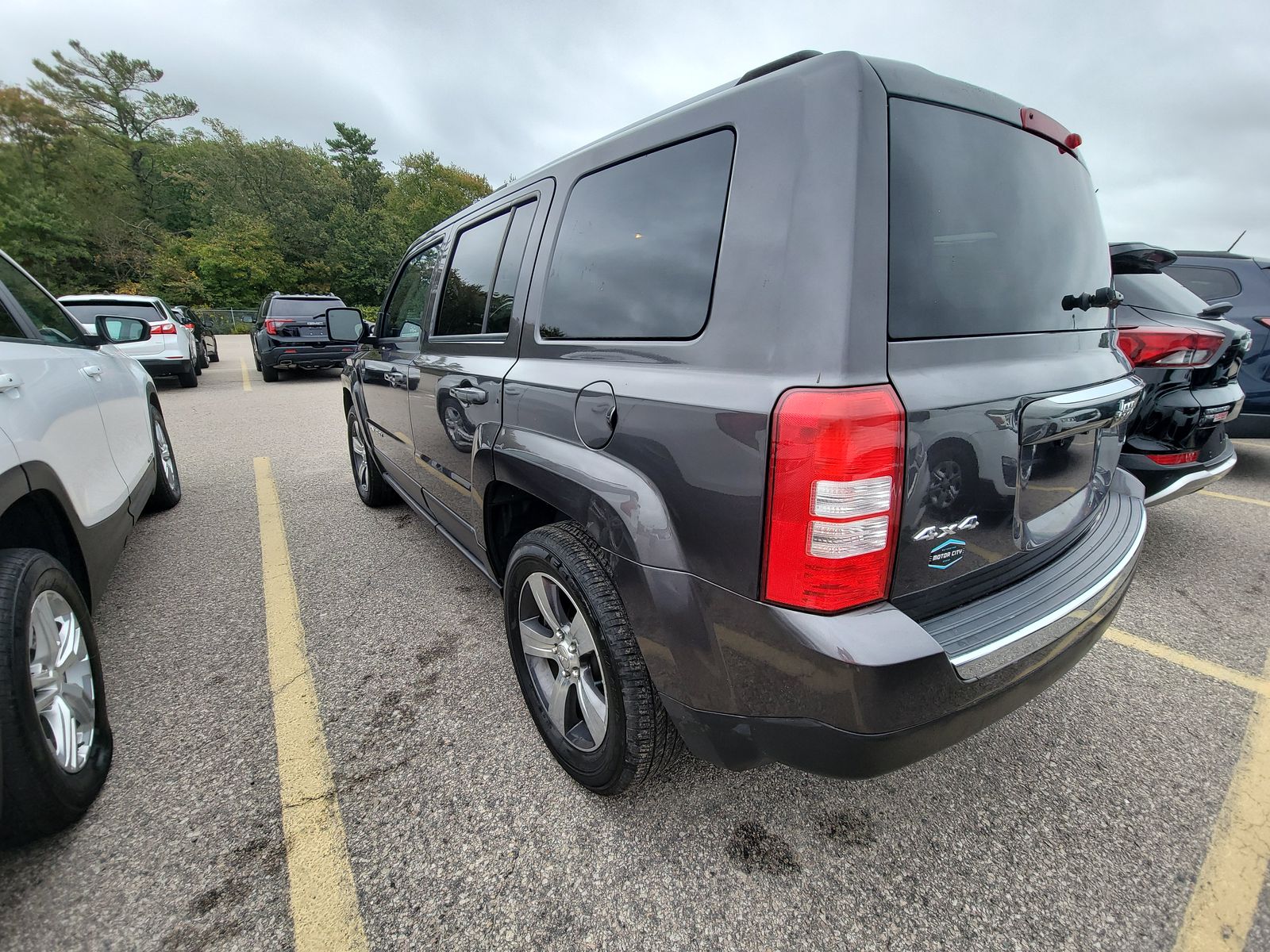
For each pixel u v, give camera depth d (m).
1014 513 1.46
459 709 2.20
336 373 13.93
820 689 1.17
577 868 1.58
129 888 1.50
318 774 1.88
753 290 1.26
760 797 1.81
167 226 47.34
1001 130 1.51
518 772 1.91
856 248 1.15
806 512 1.13
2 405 1.71
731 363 1.28
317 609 2.94
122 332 3.81
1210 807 1.78
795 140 1.24
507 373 2.04
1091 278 1.82
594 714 1.75
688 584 1.34
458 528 2.71
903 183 1.24
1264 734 2.09
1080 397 1.56
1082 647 1.56
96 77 46.62
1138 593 3.10
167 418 8.16
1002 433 1.36
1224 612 2.91
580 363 1.73
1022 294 1.52
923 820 1.73
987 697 1.30
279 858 1.60
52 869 1.55
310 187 45.12
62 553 2.08
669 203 1.52
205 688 2.32
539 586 1.89
